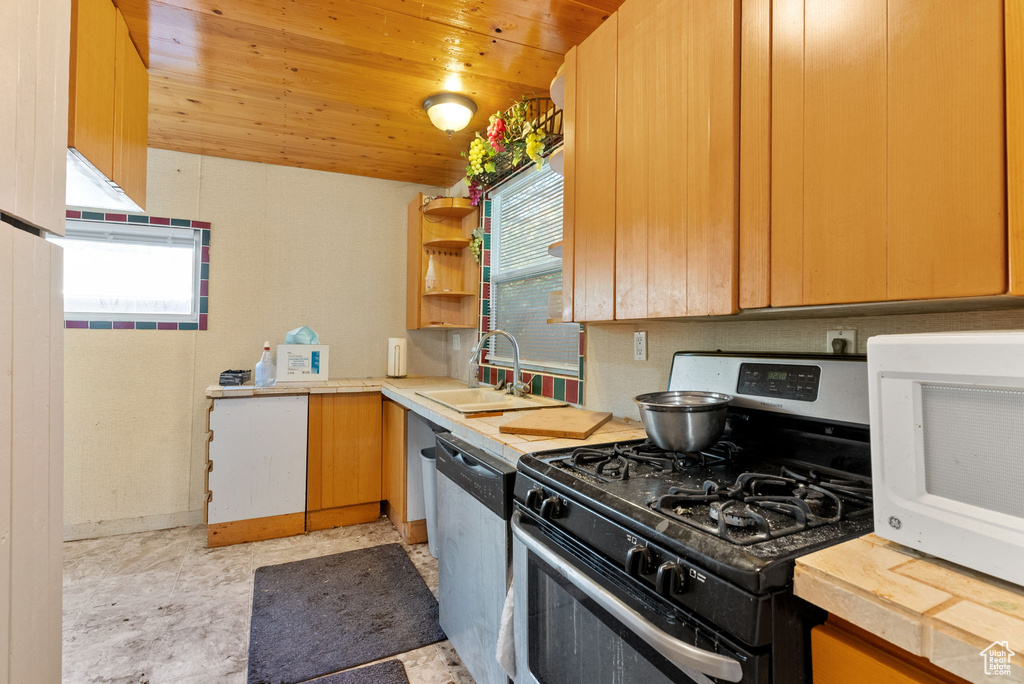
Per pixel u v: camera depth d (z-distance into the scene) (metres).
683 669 0.75
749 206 0.99
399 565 2.46
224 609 2.04
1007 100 0.63
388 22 1.78
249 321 3.19
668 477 1.07
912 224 0.73
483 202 3.14
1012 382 0.56
